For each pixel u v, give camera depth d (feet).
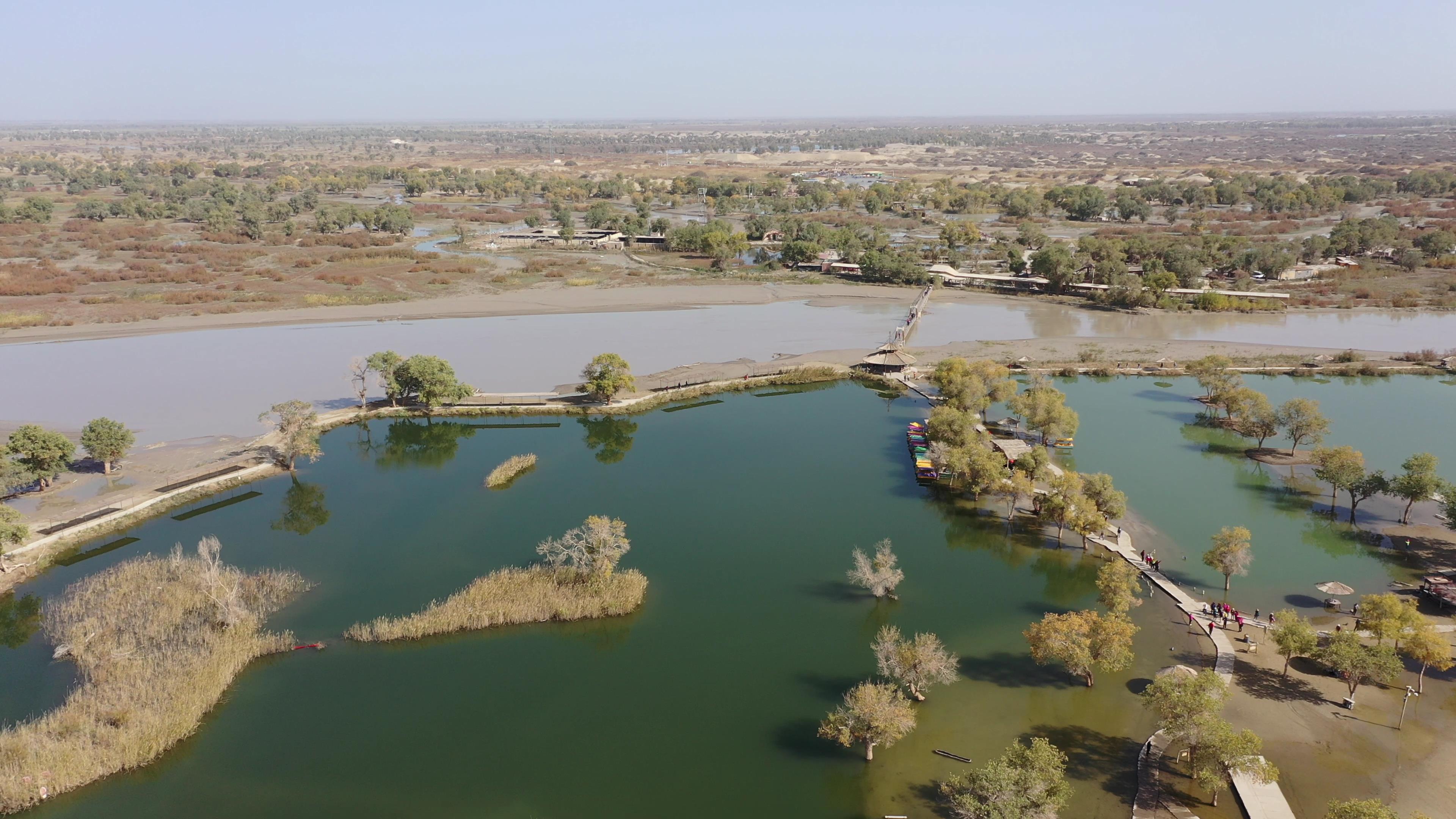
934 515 297.33
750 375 442.50
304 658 215.72
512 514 298.76
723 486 321.11
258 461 336.90
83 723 184.34
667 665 213.25
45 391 418.10
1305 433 324.39
